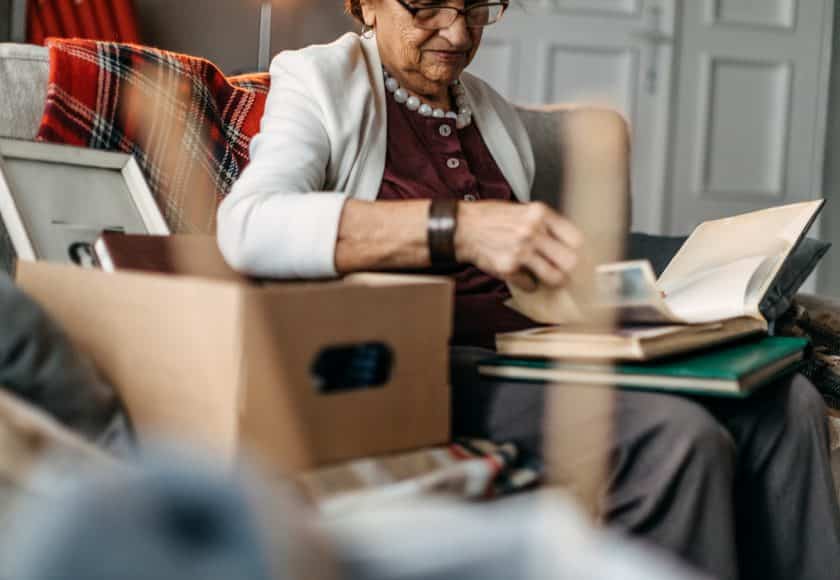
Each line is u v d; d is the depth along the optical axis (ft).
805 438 3.97
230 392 2.65
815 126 16.21
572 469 3.33
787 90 16.08
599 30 15.43
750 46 15.93
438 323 3.14
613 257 3.54
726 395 3.30
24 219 4.34
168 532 1.03
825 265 16.61
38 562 1.02
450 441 3.25
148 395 2.96
